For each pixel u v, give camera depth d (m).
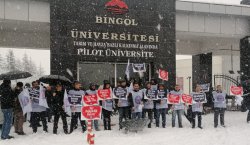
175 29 20.61
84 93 13.12
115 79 20.02
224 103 14.82
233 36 24.00
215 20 22.94
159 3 20.28
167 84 20.19
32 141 11.31
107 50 19.36
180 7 21.62
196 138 12.03
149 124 14.47
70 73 18.73
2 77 13.80
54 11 18.62
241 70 24.12
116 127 14.52
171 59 20.36
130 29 19.75
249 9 23.06
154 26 20.16
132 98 13.86
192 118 14.54
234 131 13.65
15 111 12.56
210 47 28.39
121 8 19.62
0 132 13.35
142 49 19.91
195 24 22.52
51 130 13.74
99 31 19.27
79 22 18.97
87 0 19.11
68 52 18.77
